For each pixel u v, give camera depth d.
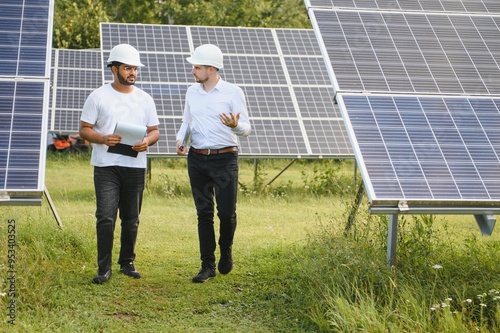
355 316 5.88
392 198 6.01
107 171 7.26
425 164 6.38
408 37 7.96
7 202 5.97
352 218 7.88
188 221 10.91
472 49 7.91
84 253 8.16
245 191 13.86
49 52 7.30
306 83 15.39
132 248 7.63
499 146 6.66
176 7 32.72
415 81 7.37
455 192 6.14
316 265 6.96
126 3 34.06
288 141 13.93
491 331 5.96
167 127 13.69
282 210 12.26
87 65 18.30
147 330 6.15
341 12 8.17
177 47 15.82
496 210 6.16
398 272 6.60
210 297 7.05
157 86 14.63
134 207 7.52
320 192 14.39
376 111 6.89
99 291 7.07
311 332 6.10
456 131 6.77
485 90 7.35
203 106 7.43
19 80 6.94
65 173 17.47
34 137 6.40
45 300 6.62
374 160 6.36
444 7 8.56
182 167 19.80
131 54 7.27
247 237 9.81
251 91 15.00
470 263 7.12
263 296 7.02
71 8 32.19
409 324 5.87
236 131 7.23
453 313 6.13
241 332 6.18
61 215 10.61
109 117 7.27
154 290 7.23
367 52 7.64
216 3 33.00
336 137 14.16
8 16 7.68
